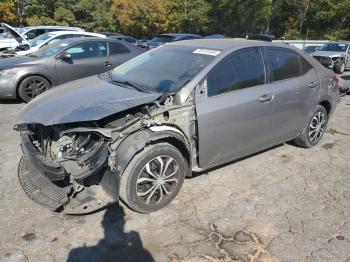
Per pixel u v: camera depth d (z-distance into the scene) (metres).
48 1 38.88
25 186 3.41
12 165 4.37
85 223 3.26
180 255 2.89
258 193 3.86
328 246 3.04
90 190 3.28
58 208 3.23
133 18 37.53
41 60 7.67
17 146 5.01
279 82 4.35
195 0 37.56
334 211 3.56
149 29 39.03
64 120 3.05
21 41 12.98
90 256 2.86
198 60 3.91
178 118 3.47
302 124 4.83
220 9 36.62
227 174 4.26
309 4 37.97
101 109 3.16
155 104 3.38
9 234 3.07
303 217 3.44
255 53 4.18
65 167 3.05
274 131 4.40
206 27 37.84
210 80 3.69
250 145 4.16
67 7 39.97
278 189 3.96
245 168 4.45
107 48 8.45
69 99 3.50
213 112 3.62
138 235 3.12
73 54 7.99
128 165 3.18
